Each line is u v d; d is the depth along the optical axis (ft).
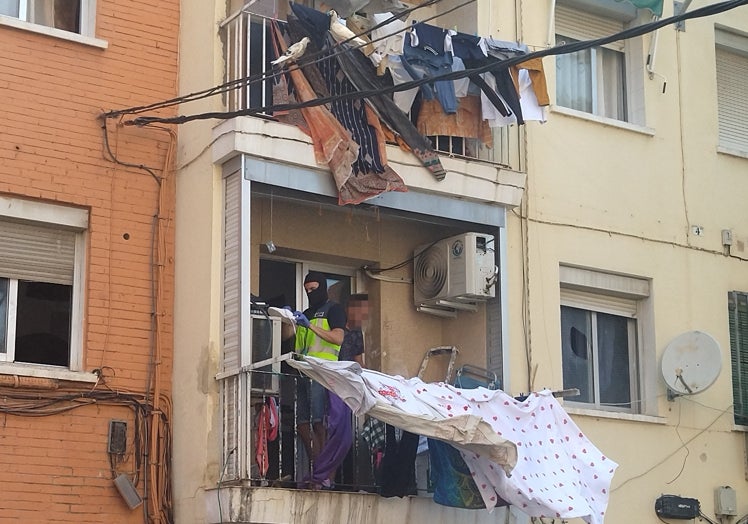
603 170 50.08
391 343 45.88
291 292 45.44
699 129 53.26
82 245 41.60
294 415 39.73
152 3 44.16
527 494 39.47
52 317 40.96
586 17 52.60
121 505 39.75
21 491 38.29
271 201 44.09
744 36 56.29
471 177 44.65
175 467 40.63
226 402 39.29
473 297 45.03
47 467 38.81
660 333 50.14
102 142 42.04
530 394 42.09
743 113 56.03
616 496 47.11
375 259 46.11
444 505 41.37
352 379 37.09
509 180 45.55
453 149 45.83
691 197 52.24
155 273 42.01
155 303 41.78
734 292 52.26
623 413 48.11
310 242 44.73
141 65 43.42
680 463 49.01
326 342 41.60
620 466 47.47
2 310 40.24
